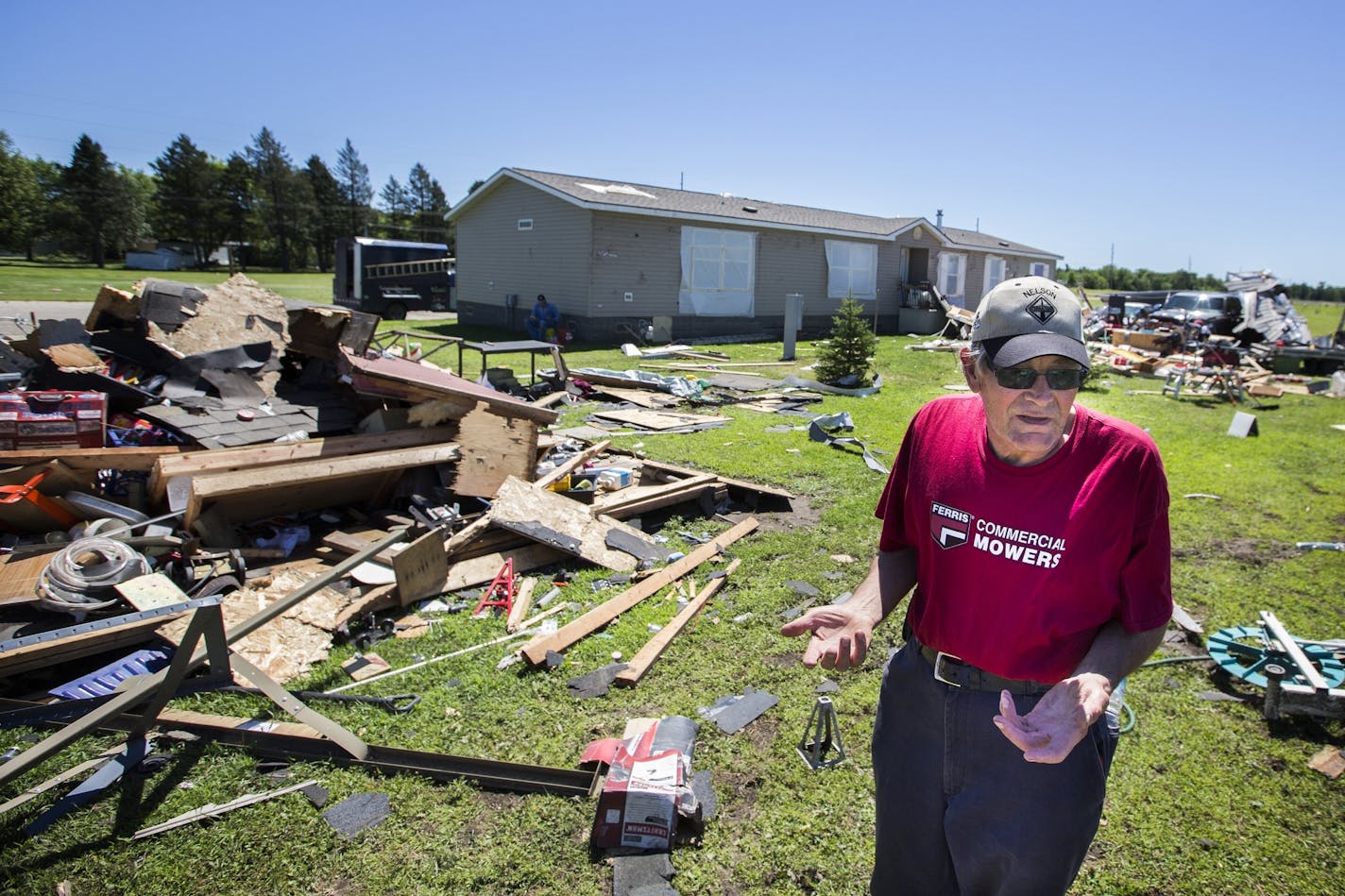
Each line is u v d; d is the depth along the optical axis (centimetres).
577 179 2403
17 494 492
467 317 2639
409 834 314
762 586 558
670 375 1595
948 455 186
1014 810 180
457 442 655
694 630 492
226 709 390
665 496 693
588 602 527
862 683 434
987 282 3447
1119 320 2848
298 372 782
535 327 2109
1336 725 396
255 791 336
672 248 2278
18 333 749
